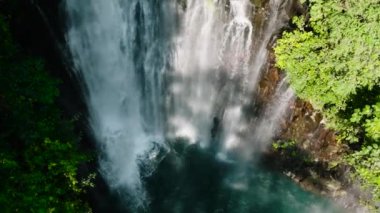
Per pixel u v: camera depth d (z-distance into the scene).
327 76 12.01
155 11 13.68
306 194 14.02
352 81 11.68
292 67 12.49
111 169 14.42
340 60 11.77
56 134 10.48
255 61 13.88
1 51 10.05
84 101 14.04
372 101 11.82
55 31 12.50
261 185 14.47
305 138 13.80
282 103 13.76
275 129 14.40
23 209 8.84
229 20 13.52
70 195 10.41
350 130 12.30
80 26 13.00
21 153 9.62
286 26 13.05
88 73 13.90
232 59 14.27
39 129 9.96
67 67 13.09
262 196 14.22
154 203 14.02
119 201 13.84
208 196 14.27
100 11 13.07
